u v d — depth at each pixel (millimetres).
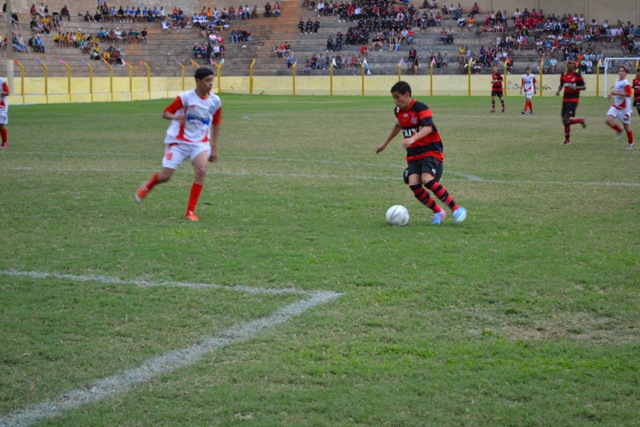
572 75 20016
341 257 7812
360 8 69438
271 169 15227
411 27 67000
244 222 9812
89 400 4562
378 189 12594
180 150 10008
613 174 14102
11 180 13633
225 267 7500
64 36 61688
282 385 4766
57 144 20734
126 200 11500
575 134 23500
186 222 9820
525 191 12188
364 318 5980
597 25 64375
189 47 67812
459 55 62969
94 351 5324
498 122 29688
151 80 55594
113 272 7371
